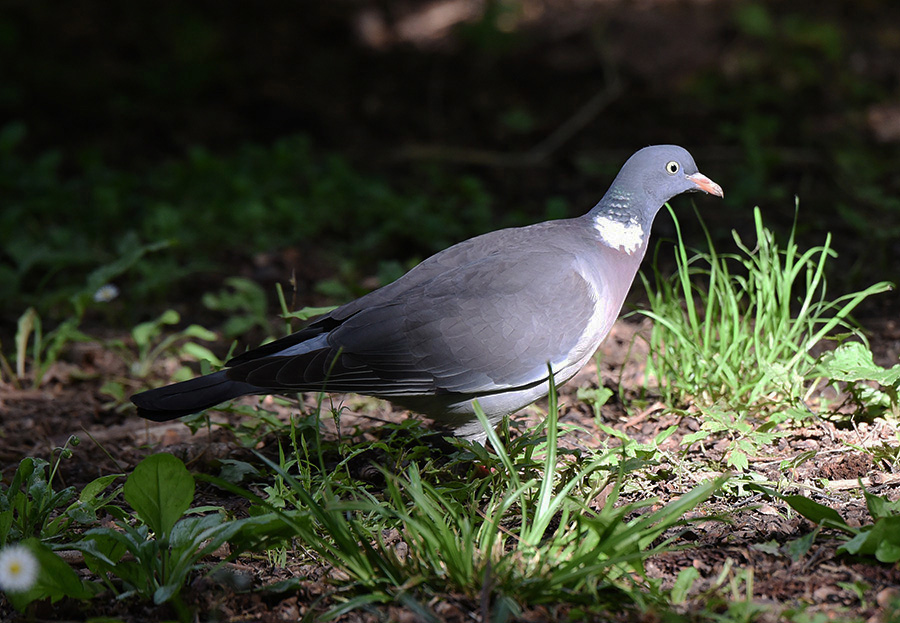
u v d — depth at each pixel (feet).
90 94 74.13
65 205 56.44
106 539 21.27
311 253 49.83
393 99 75.05
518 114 66.69
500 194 57.72
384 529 22.90
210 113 72.74
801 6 86.43
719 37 81.35
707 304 30.07
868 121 66.03
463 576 19.45
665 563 20.83
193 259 49.47
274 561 21.89
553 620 18.70
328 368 25.07
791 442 26.91
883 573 19.94
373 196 53.36
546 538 21.95
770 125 62.23
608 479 23.94
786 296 29.55
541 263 25.67
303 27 86.17
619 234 27.17
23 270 45.24
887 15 84.79
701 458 26.14
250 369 24.79
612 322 26.89
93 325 43.37
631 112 70.03
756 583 19.88
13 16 82.28
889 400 27.07
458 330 25.18
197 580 20.72
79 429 32.83
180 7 85.97
